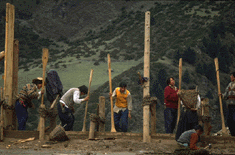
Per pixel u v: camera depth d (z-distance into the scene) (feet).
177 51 422.82
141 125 248.93
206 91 345.72
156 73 357.00
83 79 485.97
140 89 315.37
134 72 354.13
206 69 379.76
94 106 293.43
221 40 477.77
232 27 537.65
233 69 421.18
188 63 407.85
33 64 627.46
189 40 505.25
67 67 564.71
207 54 434.71
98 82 467.93
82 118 270.87
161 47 582.76
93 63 584.81
